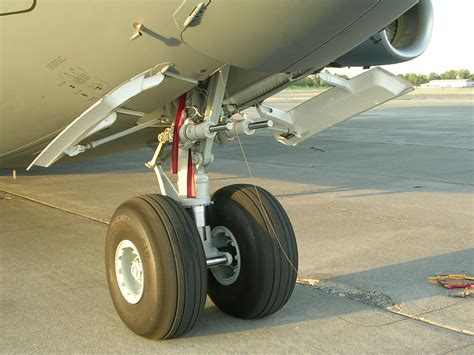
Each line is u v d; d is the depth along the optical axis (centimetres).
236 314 397
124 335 373
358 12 340
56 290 461
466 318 396
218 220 406
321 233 619
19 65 368
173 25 343
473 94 5641
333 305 421
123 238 367
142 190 893
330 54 380
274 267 378
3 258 550
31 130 432
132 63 365
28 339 368
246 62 367
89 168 1127
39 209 767
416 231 624
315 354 344
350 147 1417
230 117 450
